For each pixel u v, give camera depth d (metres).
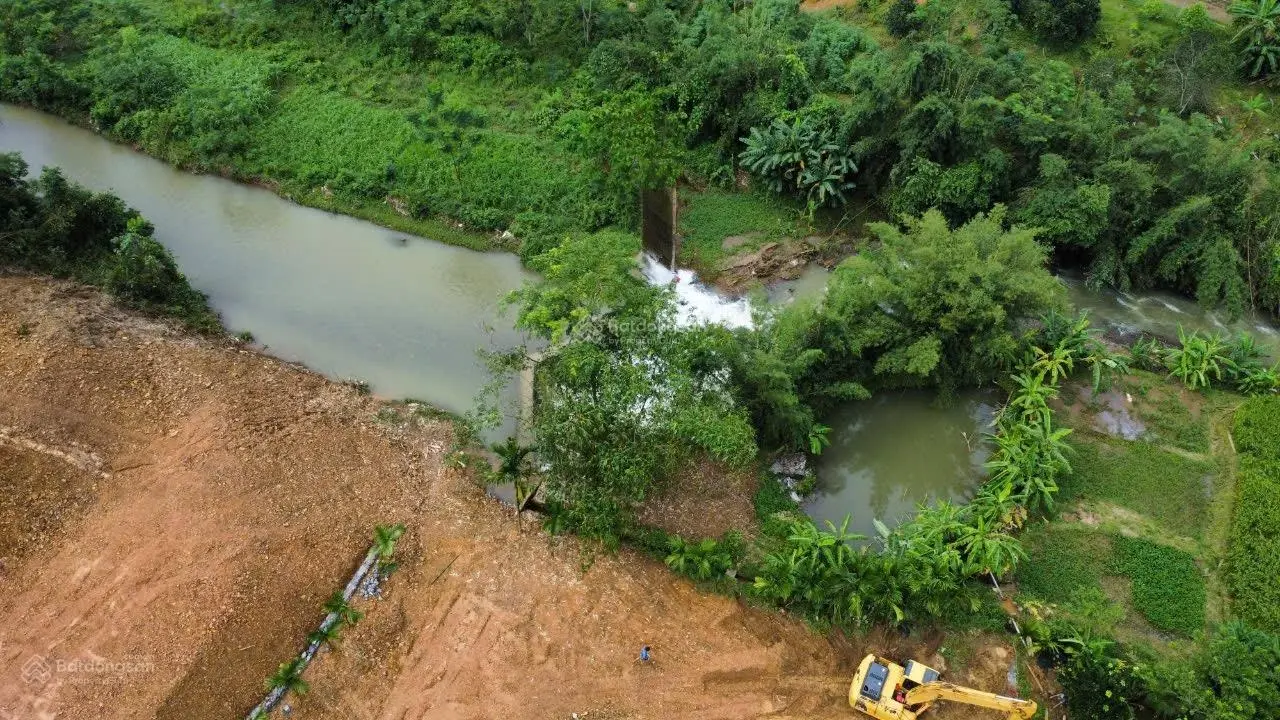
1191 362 25.84
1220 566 21.34
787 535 21.92
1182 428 24.62
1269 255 27.98
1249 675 17.27
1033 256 24.61
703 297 29.41
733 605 20.38
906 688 18.56
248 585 19.81
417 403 25.61
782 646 19.67
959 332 24.66
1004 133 29.73
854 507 23.69
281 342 27.64
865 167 31.19
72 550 20.47
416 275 30.25
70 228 28.30
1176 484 23.19
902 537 21.08
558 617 19.92
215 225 32.06
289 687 18.09
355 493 22.33
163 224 31.91
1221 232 28.25
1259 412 24.28
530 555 21.16
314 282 29.88
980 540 20.70
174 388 24.48
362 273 30.28
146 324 26.86
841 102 32.84
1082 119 29.25
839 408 25.84
